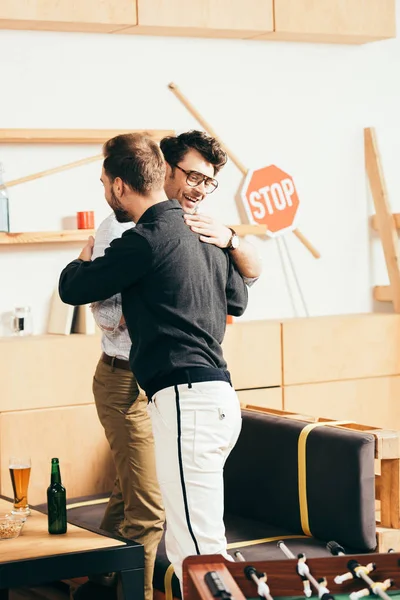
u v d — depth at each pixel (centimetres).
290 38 470
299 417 384
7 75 417
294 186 479
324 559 198
